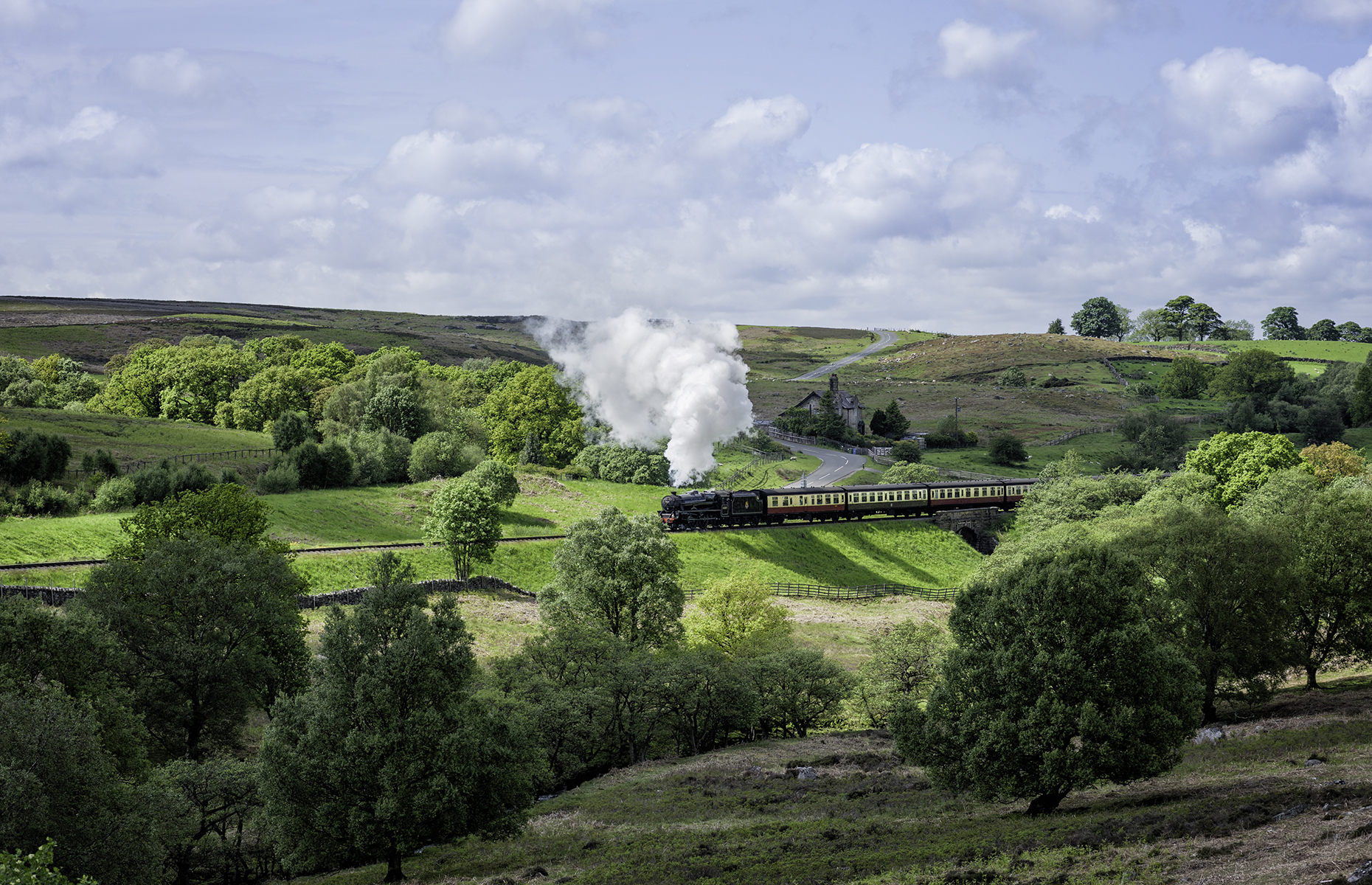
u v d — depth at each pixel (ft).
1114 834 93.97
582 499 394.52
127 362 630.33
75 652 126.93
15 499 281.54
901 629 207.82
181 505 205.26
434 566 282.77
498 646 227.40
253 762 133.59
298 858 112.27
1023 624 112.47
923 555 358.02
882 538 362.33
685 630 247.91
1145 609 160.04
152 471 307.78
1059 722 104.53
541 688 174.91
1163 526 170.71
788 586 313.73
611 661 186.19
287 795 111.96
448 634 118.93
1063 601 111.14
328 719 112.88
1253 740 140.67
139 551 194.90
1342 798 92.89
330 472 361.92
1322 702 162.40
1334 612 178.91
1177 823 92.84
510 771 120.47
